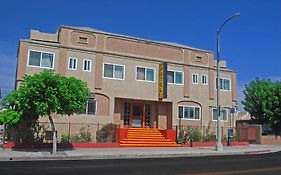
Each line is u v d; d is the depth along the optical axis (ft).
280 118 122.01
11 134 82.12
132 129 95.30
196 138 99.81
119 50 99.14
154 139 95.04
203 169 44.45
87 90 71.51
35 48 88.69
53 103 64.54
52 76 65.62
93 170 42.14
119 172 40.34
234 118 115.65
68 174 38.17
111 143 86.12
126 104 101.60
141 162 54.08
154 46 104.83
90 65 94.32
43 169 42.86
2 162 53.16
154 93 102.68
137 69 101.09
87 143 83.20
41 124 84.07
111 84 96.32
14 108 72.43
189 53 110.52
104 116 94.02
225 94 115.24
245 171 42.73
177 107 105.50
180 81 107.45
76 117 89.81
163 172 40.63
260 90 128.47
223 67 118.01
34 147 77.41
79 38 94.17
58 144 79.51
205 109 110.32
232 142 102.37
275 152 84.23
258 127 115.24
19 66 86.28
